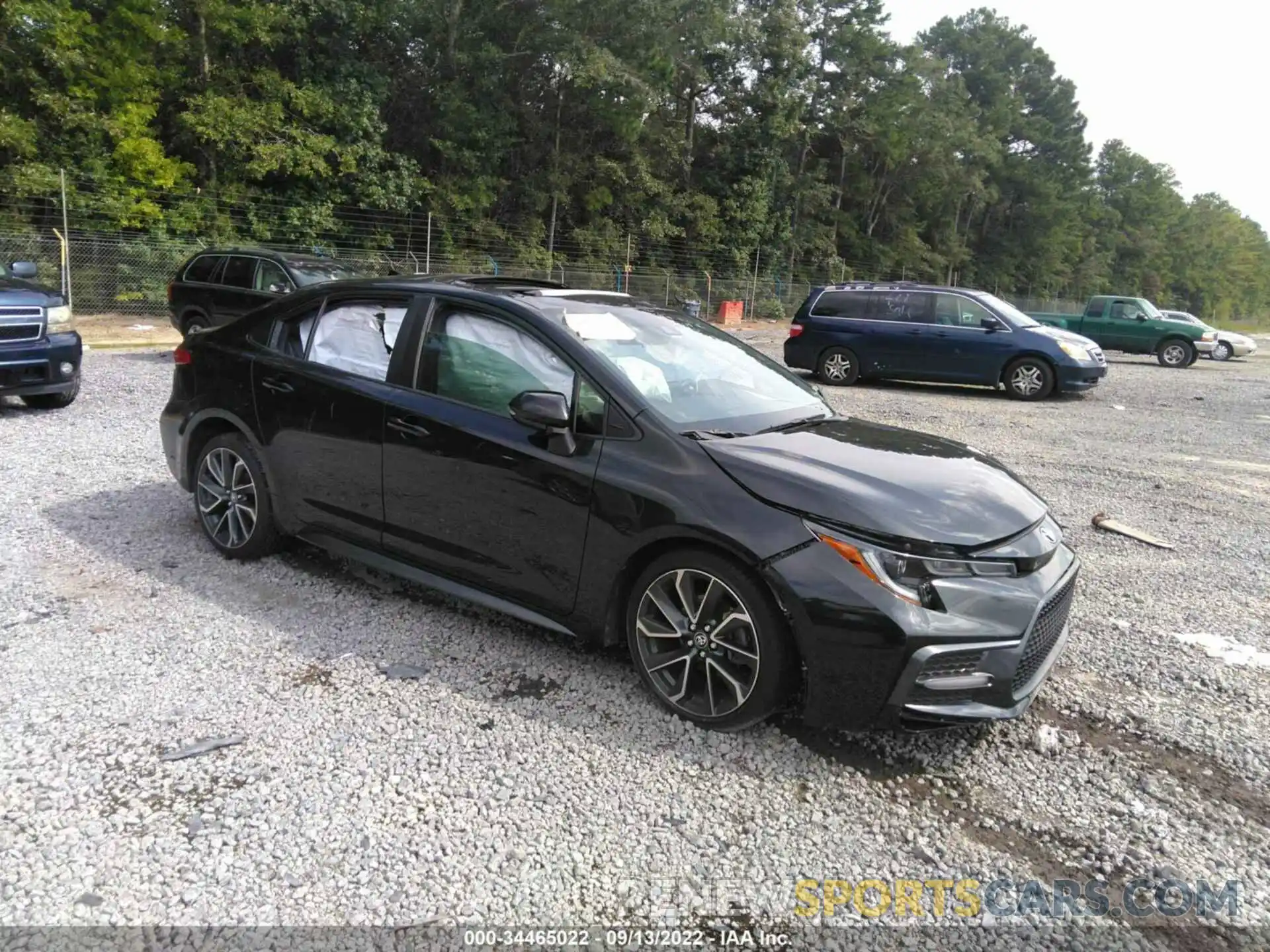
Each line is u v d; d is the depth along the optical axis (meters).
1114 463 8.63
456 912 2.26
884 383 15.27
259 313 4.66
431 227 28.81
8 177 19.09
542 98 33.09
